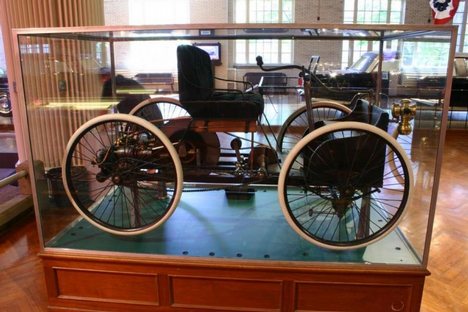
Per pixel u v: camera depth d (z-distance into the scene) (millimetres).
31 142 1900
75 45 2215
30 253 2488
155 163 1942
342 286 1746
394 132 1859
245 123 2086
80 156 2049
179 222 2154
